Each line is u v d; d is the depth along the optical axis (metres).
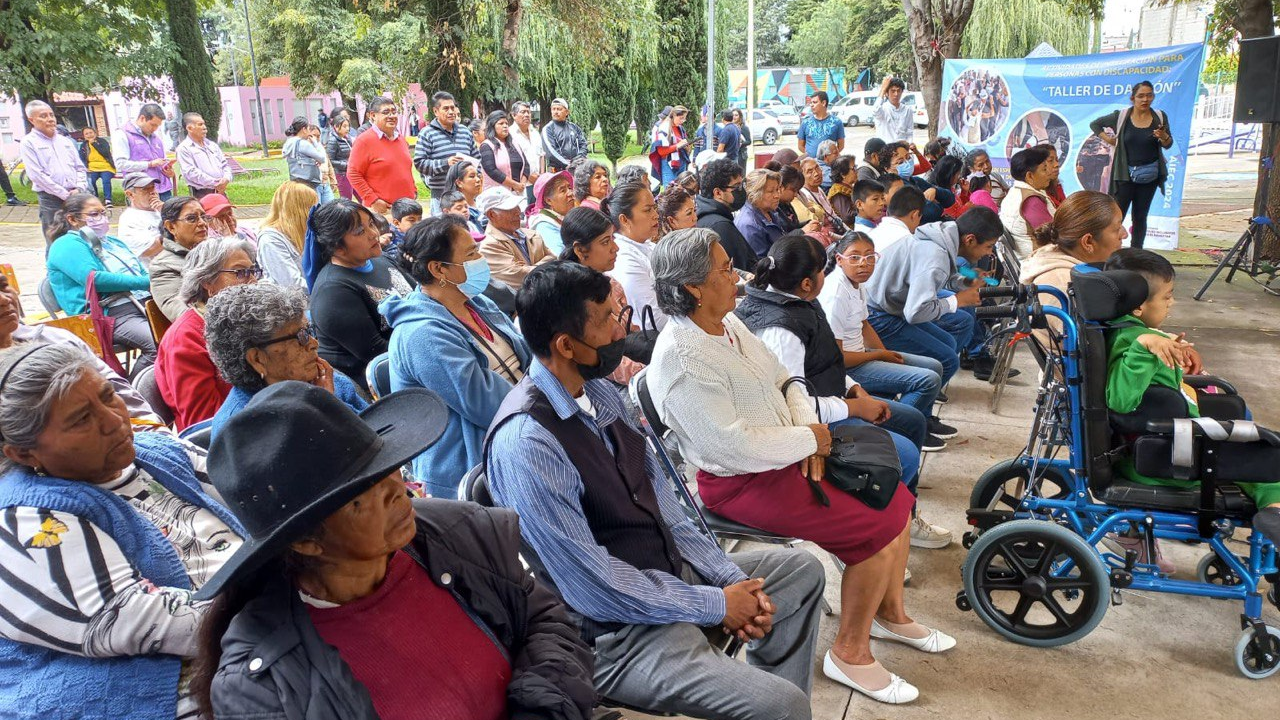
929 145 10.23
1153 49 10.09
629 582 2.15
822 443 2.76
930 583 3.60
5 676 1.75
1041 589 3.08
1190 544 3.85
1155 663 3.07
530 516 2.11
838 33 53.88
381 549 1.47
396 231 5.98
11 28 17.23
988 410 5.52
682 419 2.72
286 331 2.47
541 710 1.59
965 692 2.92
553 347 2.18
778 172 5.87
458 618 1.62
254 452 1.37
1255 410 5.43
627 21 16.05
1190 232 11.72
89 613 1.74
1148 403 3.01
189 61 19.97
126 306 5.39
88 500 1.82
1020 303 3.32
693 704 2.13
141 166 11.05
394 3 14.27
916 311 4.73
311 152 11.23
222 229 5.51
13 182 21.08
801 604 2.48
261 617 1.46
